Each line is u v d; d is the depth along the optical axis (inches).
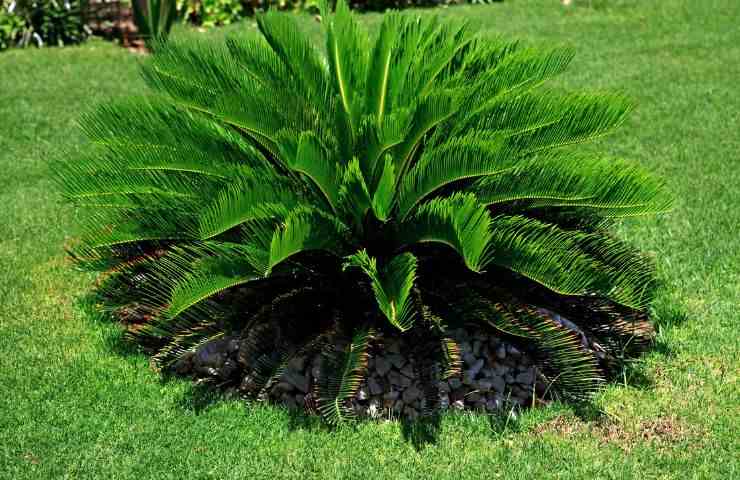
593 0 543.5
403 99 197.3
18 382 194.1
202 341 187.0
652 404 186.1
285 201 185.2
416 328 187.3
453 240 172.6
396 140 173.9
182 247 203.2
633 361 200.8
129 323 215.9
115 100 210.8
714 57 437.4
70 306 228.1
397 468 168.4
